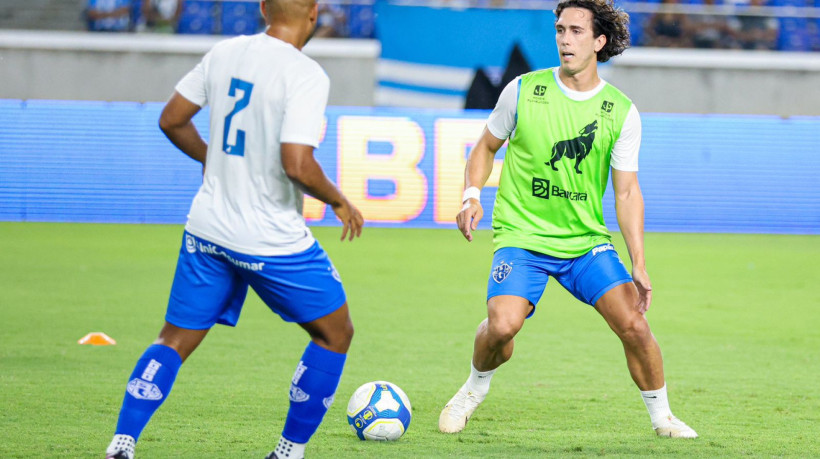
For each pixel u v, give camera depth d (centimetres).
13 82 7019
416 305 3322
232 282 1288
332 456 1453
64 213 6569
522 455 1477
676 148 6794
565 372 2264
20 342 2492
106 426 1623
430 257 4859
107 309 3091
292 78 1196
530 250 1593
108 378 2058
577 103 1577
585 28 1551
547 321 3072
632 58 7238
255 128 1211
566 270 1608
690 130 6800
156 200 6612
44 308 3083
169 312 1283
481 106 7125
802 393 2059
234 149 1224
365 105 7150
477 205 1614
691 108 7269
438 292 3653
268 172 1216
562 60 1576
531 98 1595
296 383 1275
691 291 3834
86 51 7056
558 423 1742
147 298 3341
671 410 1880
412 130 6619
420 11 7094
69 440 1520
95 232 5816
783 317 3212
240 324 2894
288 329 2811
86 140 6569
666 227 6794
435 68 7119
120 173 6588
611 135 1579
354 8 7531
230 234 1225
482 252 5153
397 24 7125
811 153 6819
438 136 6631
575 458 1462
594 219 1608
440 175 6638
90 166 6581
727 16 7556
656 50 7369
